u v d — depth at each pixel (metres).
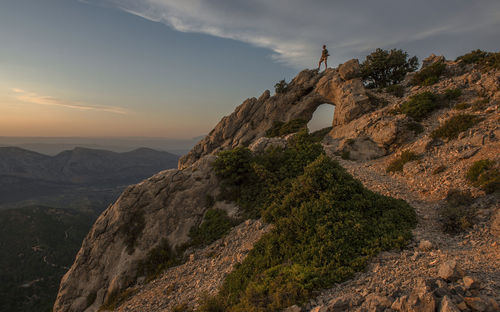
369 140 30.39
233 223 17.98
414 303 6.45
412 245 10.32
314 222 12.47
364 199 13.83
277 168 21.45
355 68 46.44
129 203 19.27
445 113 26.84
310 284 8.67
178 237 18.14
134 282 16.59
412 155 22.92
